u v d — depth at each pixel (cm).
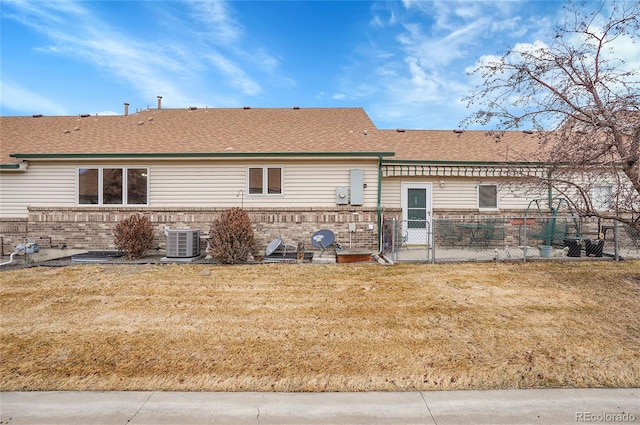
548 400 322
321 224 1072
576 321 505
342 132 1222
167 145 1102
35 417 298
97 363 389
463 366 381
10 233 1080
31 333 468
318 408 310
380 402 320
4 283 707
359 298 618
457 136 1441
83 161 1069
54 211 1070
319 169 1074
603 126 582
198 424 290
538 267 848
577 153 612
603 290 652
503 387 345
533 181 700
